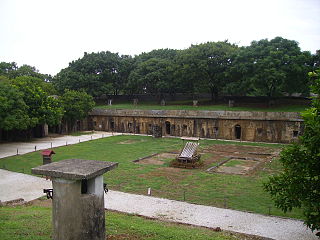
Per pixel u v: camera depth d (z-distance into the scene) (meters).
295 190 11.45
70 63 71.75
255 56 47.97
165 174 25.66
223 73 51.72
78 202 8.77
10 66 83.00
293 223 15.98
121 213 16.75
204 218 16.64
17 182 23.34
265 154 33.94
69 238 8.79
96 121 57.38
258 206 18.47
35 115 41.44
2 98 35.03
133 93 71.12
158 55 70.88
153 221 15.45
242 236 13.97
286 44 46.91
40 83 55.44
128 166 28.28
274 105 48.94
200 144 40.84
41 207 17.59
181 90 61.31
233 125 44.41
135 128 52.97
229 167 28.45
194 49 54.34
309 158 11.32
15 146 39.16
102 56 69.56
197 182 23.41
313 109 11.40
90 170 8.91
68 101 51.28
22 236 11.34
